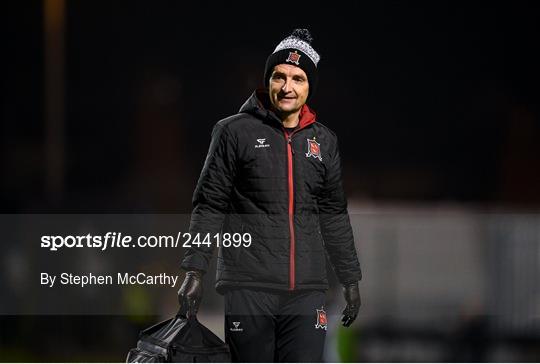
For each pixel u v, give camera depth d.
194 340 19.72
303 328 20.19
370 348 39.34
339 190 20.95
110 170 155.12
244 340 20.14
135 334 48.09
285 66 20.30
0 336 46.97
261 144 20.05
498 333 41.25
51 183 95.62
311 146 20.33
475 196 150.62
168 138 134.00
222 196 20.14
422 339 40.34
